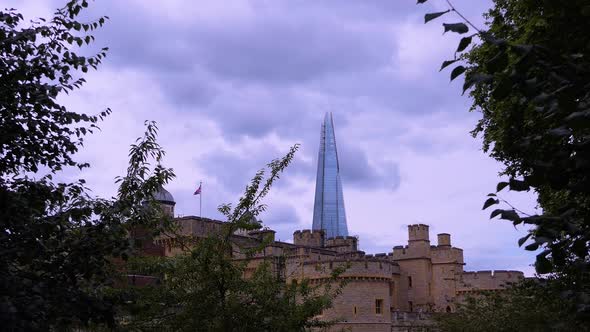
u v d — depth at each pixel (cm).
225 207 2225
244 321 2016
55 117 1349
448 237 9106
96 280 1419
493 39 596
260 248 2245
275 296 2152
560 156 614
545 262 636
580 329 1280
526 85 600
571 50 647
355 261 6844
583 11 583
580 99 612
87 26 1393
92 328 1741
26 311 1119
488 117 2312
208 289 2044
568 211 625
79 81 1377
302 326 2141
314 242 9369
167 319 2039
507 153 700
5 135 1245
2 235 1207
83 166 1424
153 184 1584
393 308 8794
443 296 8931
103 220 1323
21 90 1277
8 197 1224
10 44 1298
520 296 3344
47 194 1305
